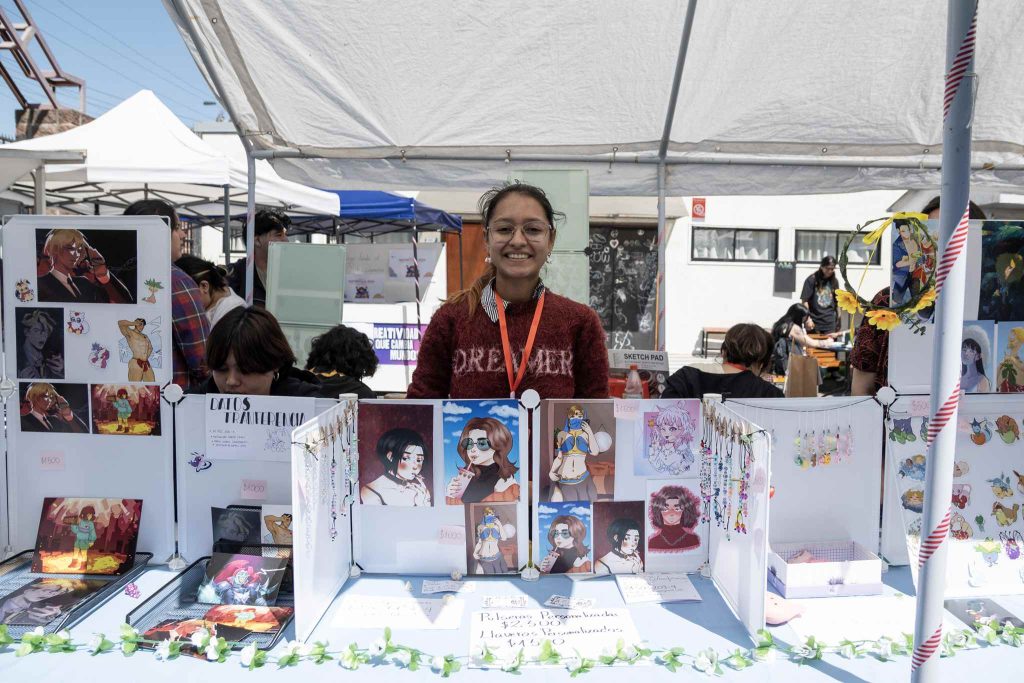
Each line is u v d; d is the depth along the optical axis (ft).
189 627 4.58
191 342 7.31
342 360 8.83
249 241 12.26
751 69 10.37
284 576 5.13
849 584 5.11
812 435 5.44
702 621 4.73
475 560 5.40
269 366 5.87
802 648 4.36
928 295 5.22
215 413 5.47
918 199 20.88
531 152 12.39
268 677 4.07
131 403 5.50
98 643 4.35
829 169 12.69
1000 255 5.31
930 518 3.79
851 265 35.68
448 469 5.35
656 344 12.99
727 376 8.31
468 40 9.88
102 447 5.57
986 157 12.08
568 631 4.58
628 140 12.14
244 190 17.47
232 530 5.42
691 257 34.65
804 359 11.98
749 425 4.57
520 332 5.55
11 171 12.30
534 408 5.31
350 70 10.37
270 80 10.66
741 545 4.71
